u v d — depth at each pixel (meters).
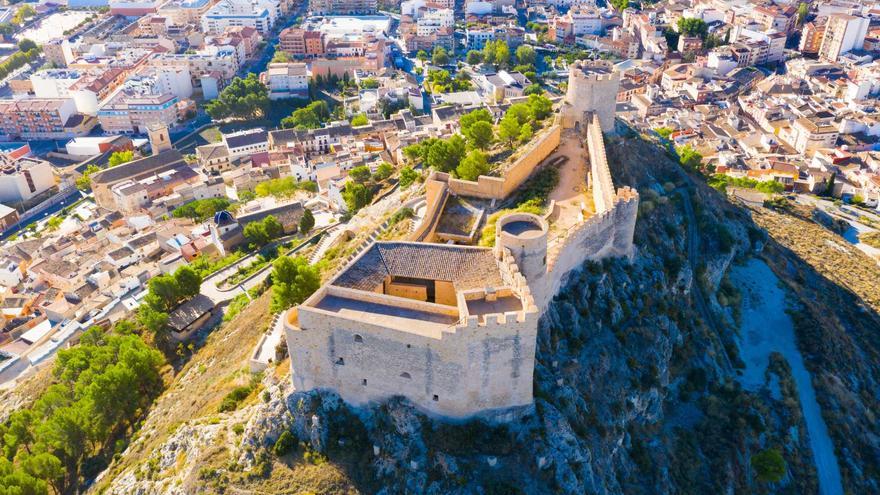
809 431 146.50
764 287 181.88
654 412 133.12
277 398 113.12
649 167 193.88
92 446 156.25
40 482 135.38
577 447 105.75
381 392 106.12
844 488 136.88
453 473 100.69
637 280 148.88
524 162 163.62
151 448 136.25
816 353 162.62
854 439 146.62
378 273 112.69
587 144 181.88
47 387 184.50
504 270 109.88
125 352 165.50
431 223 145.12
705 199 195.00
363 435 107.25
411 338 98.81
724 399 145.00
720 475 128.62
